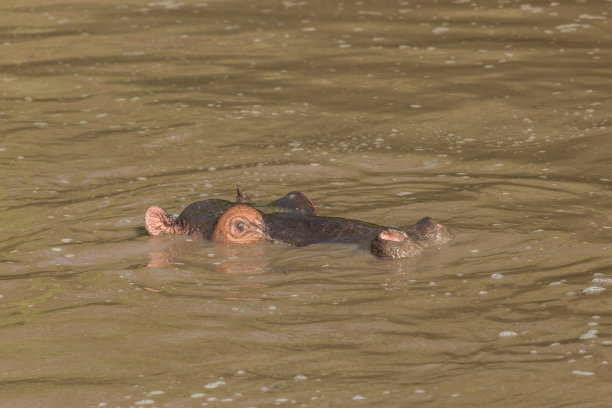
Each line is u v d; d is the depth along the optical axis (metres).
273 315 22.33
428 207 30.95
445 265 25.20
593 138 39.28
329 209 31.23
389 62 54.41
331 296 23.39
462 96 47.00
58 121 44.44
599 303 22.05
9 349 20.98
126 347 20.80
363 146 39.50
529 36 59.22
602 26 60.97
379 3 70.06
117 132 42.44
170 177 35.81
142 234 29.33
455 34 60.38
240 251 27.11
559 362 18.97
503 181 33.84
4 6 73.25
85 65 55.62
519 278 24.02
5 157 38.84
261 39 60.84
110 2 73.56
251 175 35.75
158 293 24.17
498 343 20.12
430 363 19.30
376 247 25.92
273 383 18.66
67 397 18.42
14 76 53.44
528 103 45.34
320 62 54.97
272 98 47.84
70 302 23.77
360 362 19.50
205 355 20.19
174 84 51.12
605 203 30.62
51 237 29.28
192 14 68.75
